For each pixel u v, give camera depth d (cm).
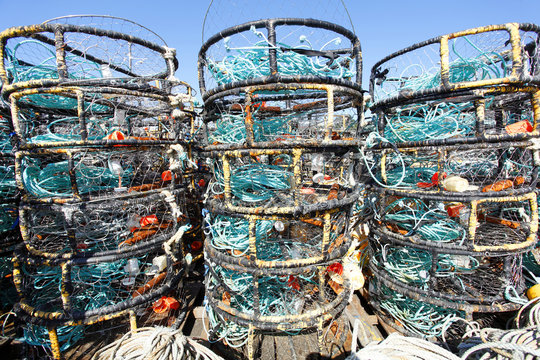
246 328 216
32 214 220
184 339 172
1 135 288
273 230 269
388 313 258
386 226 252
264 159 297
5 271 285
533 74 215
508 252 197
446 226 252
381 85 262
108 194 213
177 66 276
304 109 281
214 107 232
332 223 229
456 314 228
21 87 182
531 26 176
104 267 243
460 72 213
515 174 278
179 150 218
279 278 239
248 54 181
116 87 190
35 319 193
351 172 216
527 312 195
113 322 242
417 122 227
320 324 191
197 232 335
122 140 189
